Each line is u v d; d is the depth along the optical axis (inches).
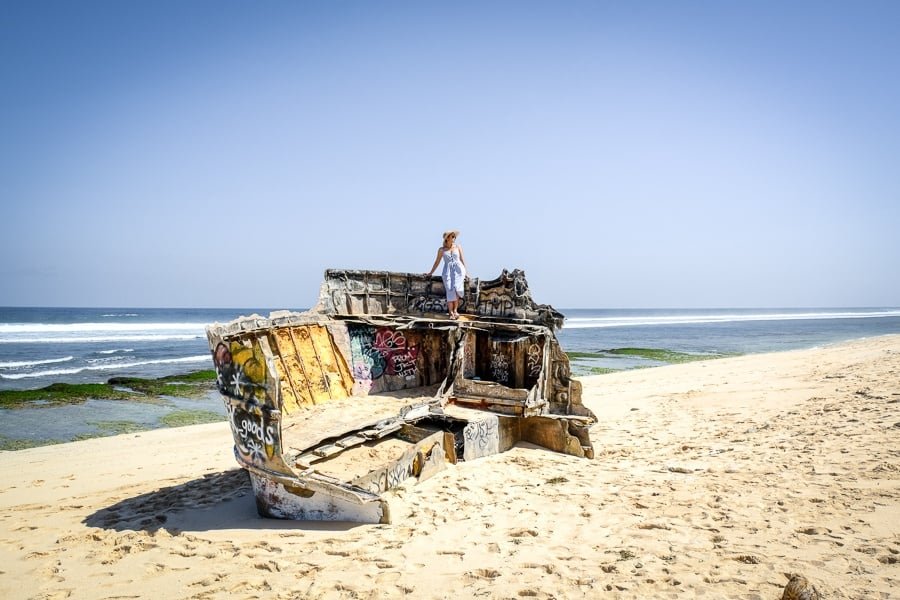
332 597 176.1
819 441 317.1
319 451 282.2
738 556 185.2
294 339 359.3
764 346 1619.1
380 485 263.0
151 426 601.0
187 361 1203.2
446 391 375.6
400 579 185.6
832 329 2564.0
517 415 351.3
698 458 320.2
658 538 206.2
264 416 251.9
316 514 249.8
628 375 820.6
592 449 348.2
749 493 247.0
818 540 192.5
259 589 185.0
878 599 153.4
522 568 188.2
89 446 476.1
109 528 256.4
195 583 192.7
